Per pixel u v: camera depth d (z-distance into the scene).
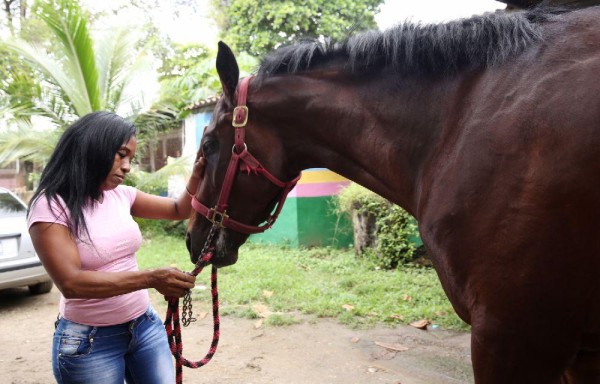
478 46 1.42
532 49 1.31
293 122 1.75
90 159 1.68
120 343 1.83
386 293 4.90
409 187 1.55
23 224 5.38
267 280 5.57
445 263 1.37
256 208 1.81
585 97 1.15
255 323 4.34
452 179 1.34
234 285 5.48
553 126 1.17
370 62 1.63
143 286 1.61
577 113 1.14
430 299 4.68
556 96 1.19
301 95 1.72
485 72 1.39
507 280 1.22
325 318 4.37
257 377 3.28
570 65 1.21
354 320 4.23
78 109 8.55
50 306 5.41
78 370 1.74
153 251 7.84
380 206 6.23
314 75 1.74
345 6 12.71
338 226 7.83
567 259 1.16
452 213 1.32
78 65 8.23
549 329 1.22
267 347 3.79
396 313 4.31
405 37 1.55
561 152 1.15
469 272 1.31
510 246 1.21
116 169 1.74
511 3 2.95
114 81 9.22
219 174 1.80
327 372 3.30
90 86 8.48
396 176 1.57
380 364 3.38
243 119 1.72
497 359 1.29
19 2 15.02
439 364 3.32
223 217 1.80
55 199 1.62
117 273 1.58
